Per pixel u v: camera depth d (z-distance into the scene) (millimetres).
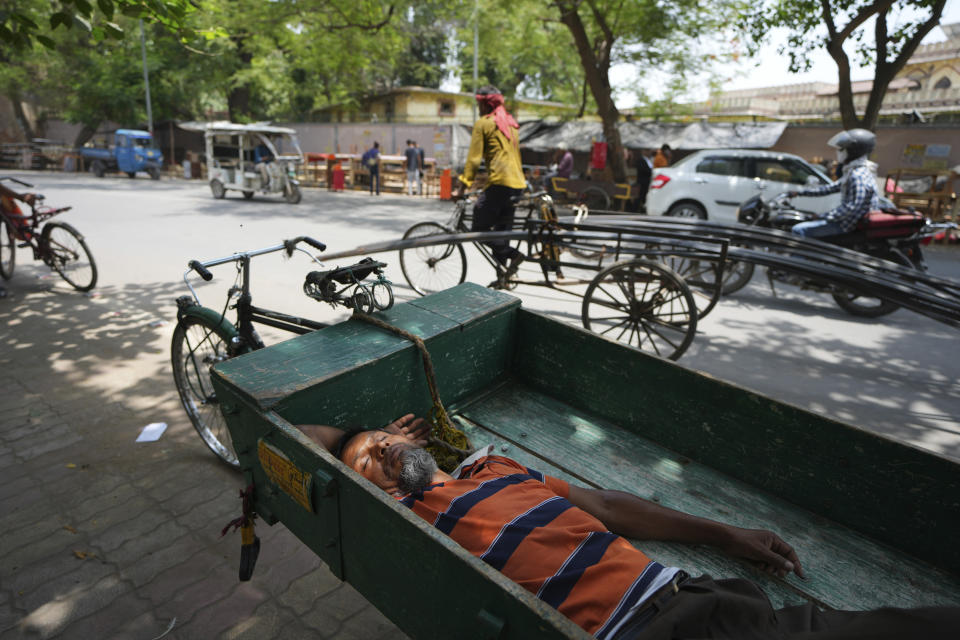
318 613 2389
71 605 2379
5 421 3729
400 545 1511
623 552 1690
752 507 2229
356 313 2688
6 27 3932
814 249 5117
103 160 23250
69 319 5613
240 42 27328
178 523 2873
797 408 2127
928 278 4770
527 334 2984
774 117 21328
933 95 21500
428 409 2699
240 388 2033
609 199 14258
